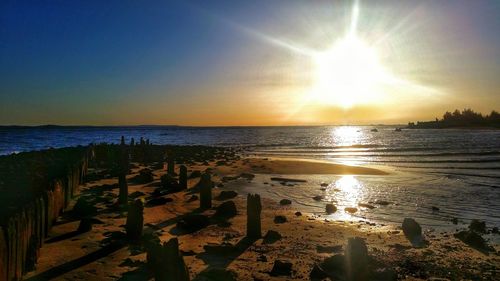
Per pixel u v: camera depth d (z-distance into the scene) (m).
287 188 23.06
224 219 14.07
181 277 7.11
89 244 10.28
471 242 12.17
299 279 8.59
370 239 12.30
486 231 14.05
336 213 16.56
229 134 169.12
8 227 6.98
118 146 41.72
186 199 17.73
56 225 12.02
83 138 117.50
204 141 101.62
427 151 57.75
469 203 19.44
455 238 12.74
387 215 16.52
